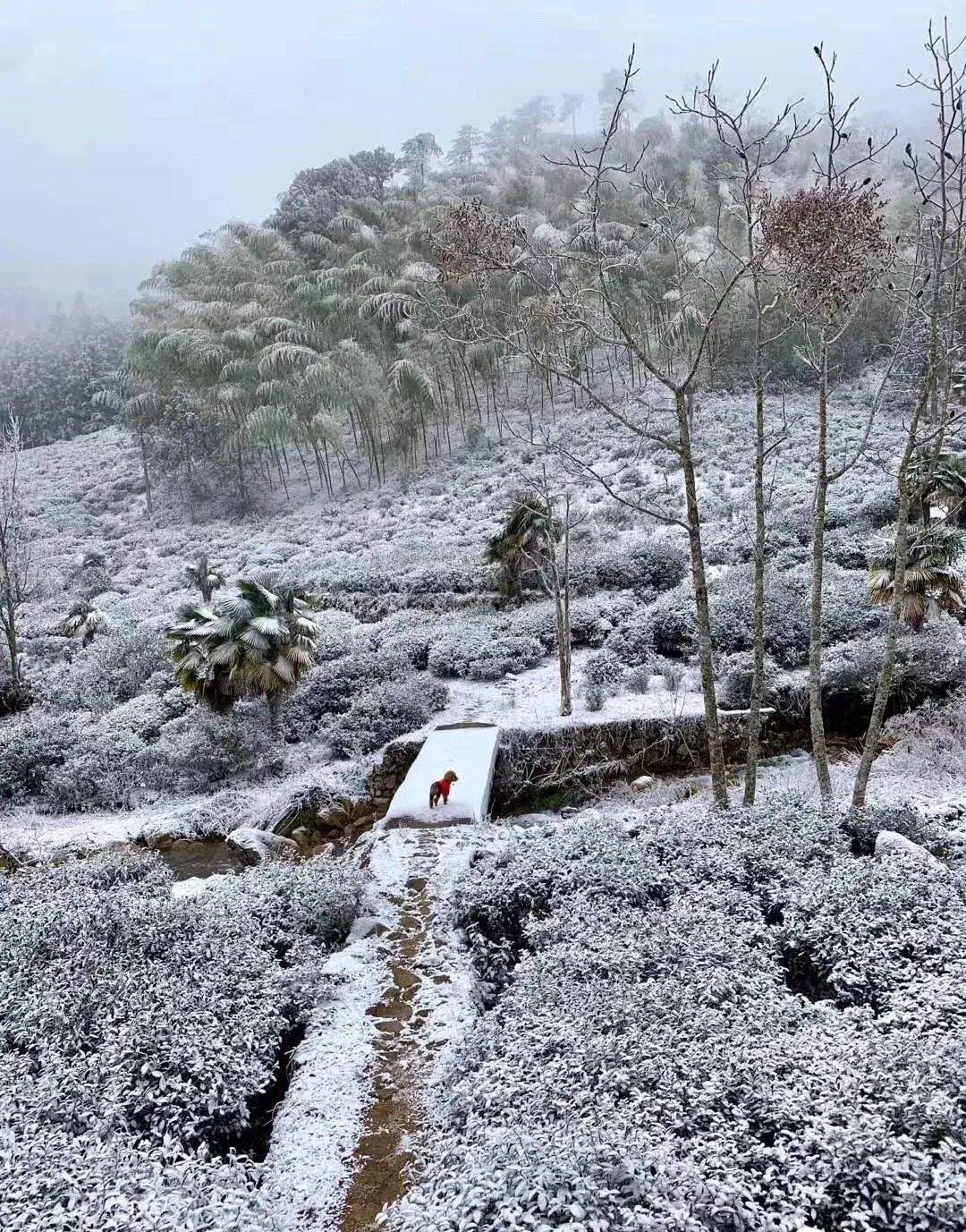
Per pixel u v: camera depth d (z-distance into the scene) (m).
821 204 7.10
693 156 46.69
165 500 42.44
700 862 6.59
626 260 7.90
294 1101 4.91
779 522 20.27
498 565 18.72
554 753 11.46
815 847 6.65
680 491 24.72
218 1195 3.67
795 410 30.64
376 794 11.54
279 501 38.38
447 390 38.97
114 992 5.45
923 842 7.31
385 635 17.53
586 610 16.44
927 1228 3.15
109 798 13.15
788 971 5.50
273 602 12.93
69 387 64.81
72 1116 4.32
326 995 5.92
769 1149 3.58
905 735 10.82
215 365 40.75
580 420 33.94
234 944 6.10
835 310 7.56
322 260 46.16
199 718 13.88
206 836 11.46
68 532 39.50
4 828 12.53
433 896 7.34
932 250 7.21
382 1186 4.24
